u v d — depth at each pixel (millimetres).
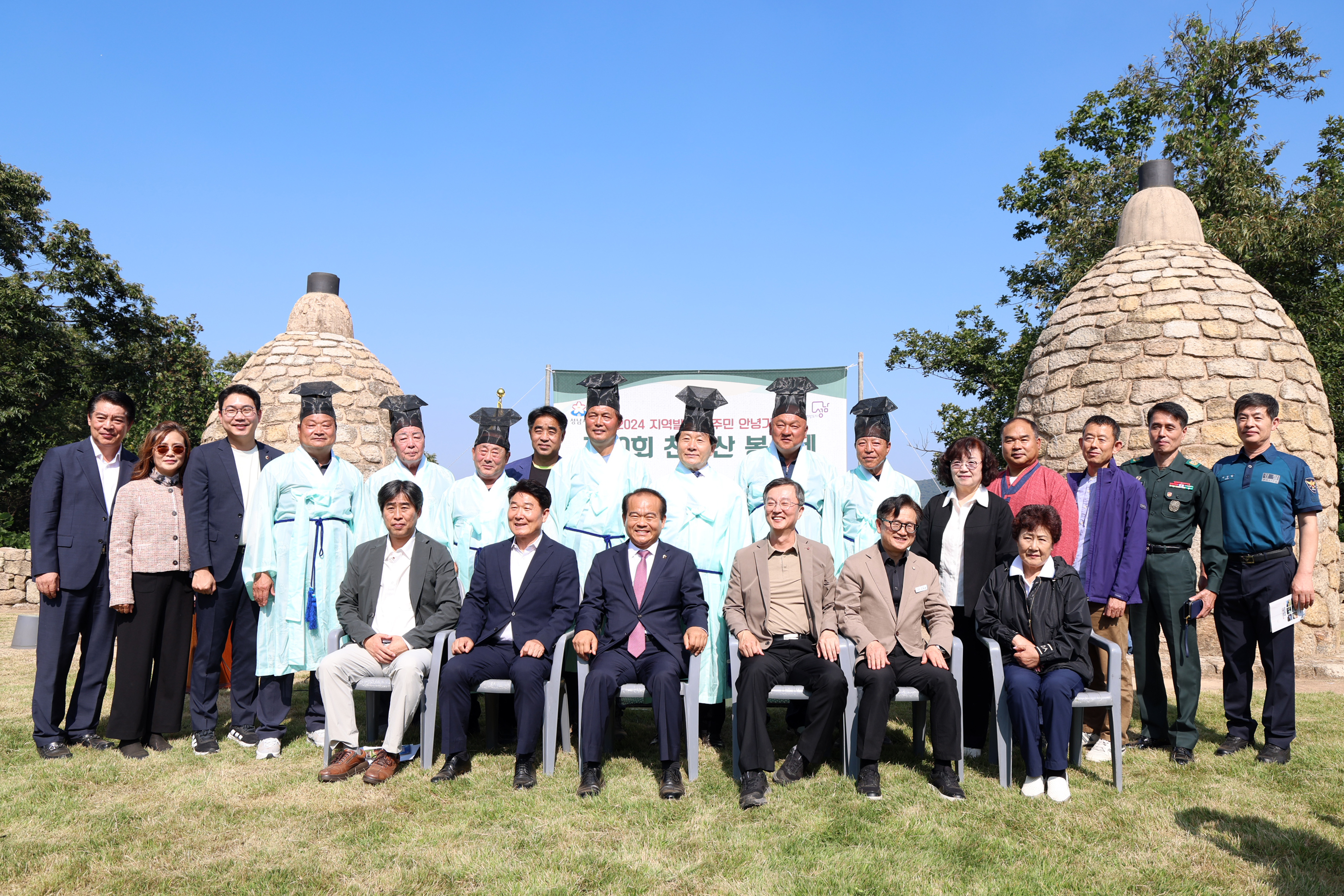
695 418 5328
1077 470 8773
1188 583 4789
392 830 3658
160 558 4875
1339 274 16266
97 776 4402
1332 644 8289
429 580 4863
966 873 3227
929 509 5082
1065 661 4305
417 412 6176
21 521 21203
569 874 3223
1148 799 4055
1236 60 17844
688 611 4664
